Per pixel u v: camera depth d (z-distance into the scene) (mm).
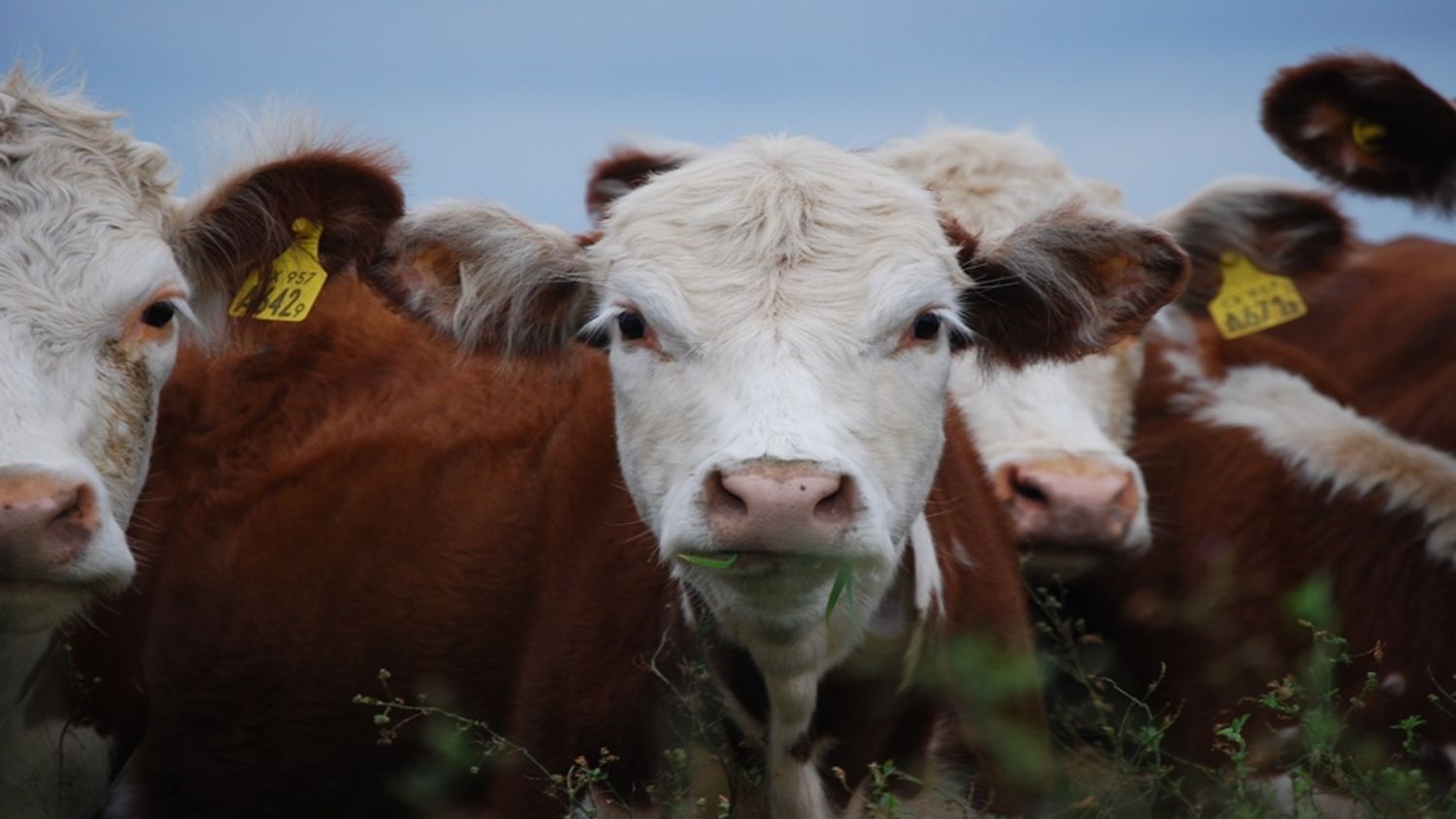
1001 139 12023
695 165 8375
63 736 9109
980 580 8945
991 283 8570
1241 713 10336
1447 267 14289
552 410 10250
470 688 9719
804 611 7414
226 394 10789
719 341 7637
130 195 8891
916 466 7797
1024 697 8891
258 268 9375
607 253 8148
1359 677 10234
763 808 8297
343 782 10156
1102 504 9938
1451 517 10383
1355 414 11305
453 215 8555
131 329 8492
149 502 10484
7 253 8414
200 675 10312
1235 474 11023
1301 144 11750
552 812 8797
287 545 10328
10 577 7617
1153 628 10828
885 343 7719
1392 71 11266
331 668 10047
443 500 10141
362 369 10914
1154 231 8469
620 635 8812
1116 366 11203
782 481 6992
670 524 7289
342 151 9008
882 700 8312
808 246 7879
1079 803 8781
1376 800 8945
